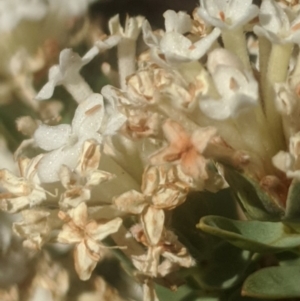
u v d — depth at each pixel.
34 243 0.12
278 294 0.11
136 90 0.12
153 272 0.12
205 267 0.13
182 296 0.13
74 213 0.12
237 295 0.13
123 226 0.12
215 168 0.13
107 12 0.19
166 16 0.13
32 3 0.15
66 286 0.14
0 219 0.14
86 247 0.12
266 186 0.11
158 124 0.12
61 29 0.15
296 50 0.13
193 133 0.11
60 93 0.15
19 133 0.15
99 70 0.16
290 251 0.12
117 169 0.12
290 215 0.11
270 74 0.12
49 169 0.12
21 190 0.12
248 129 0.12
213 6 0.12
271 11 0.12
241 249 0.13
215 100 0.11
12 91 0.15
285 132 0.12
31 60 0.15
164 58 0.12
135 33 0.14
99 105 0.12
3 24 0.15
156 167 0.12
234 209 0.13
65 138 0.13
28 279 0.15
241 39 0.12
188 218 0.13
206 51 0.12
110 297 0.15
